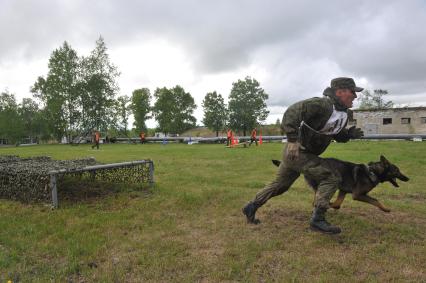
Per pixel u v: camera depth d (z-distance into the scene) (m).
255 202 4.51
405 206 5.49
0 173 6.48
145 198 6.41
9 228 4.55
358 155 14.70
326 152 16.73
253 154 16.62
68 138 50.12
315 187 4.12
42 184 5.84
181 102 72.62
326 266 3.21
